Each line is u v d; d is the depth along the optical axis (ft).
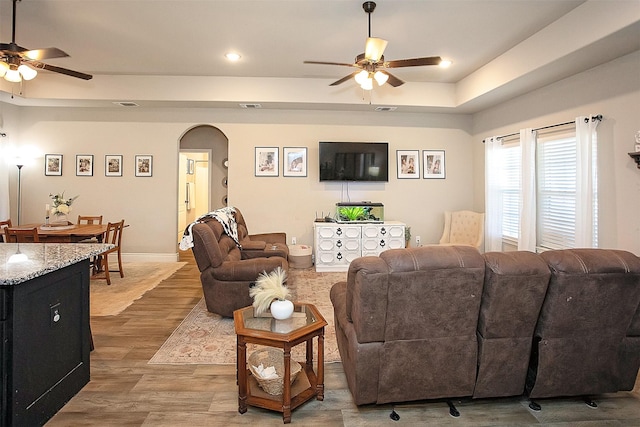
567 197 13.58
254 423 6.54
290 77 17.90
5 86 16.63
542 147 14.87
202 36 13.08
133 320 11.58
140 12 11.33
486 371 6.62
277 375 7.18
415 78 17.89
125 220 20.15
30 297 6.17
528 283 6.07
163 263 19.89
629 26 9.39
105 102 18.21
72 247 8.46
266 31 12.66
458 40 13.35
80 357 7.61
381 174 20.07
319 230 18.34
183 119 19.88
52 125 19.72
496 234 17.66
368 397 6.57
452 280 6.04
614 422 6.59
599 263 6.07
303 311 7.83
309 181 20.25
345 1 10.63
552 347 6.53
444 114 20.70
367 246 18.54
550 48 12.01
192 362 8.80
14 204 19.44
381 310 6.08
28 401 6.11
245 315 7.50
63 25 12.25
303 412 6.86
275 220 20.21
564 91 13.80
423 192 20.75
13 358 5.79
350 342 6.64
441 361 6.49
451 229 19.99
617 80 11.55
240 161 19.99
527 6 10.86
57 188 19.88
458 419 6.65
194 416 6.72
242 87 17.89
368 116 20.38
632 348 6.74
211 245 11.35
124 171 20.01
